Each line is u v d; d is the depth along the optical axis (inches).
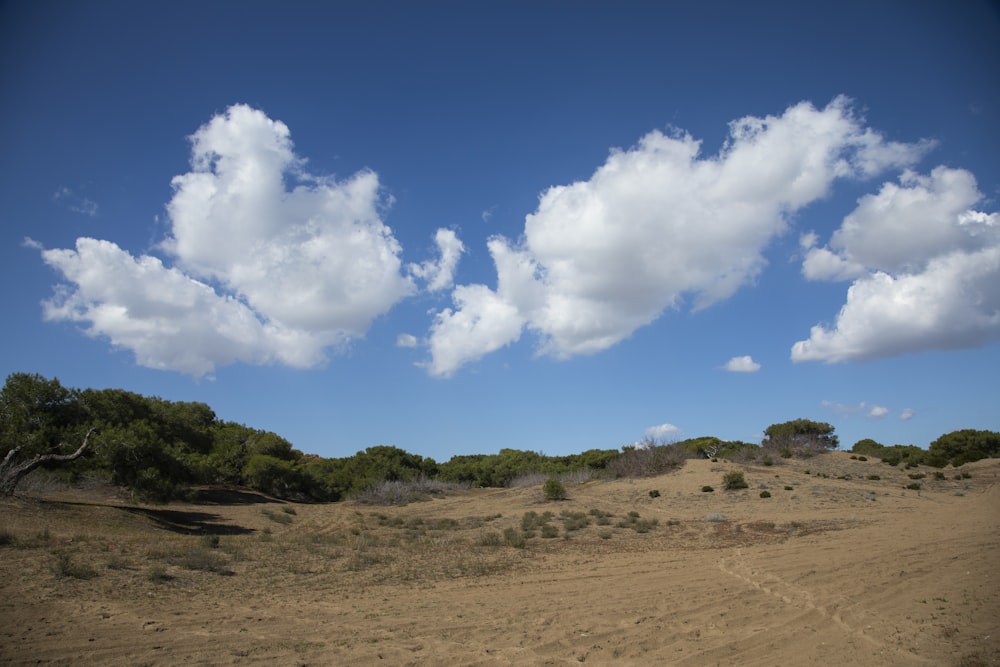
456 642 348.2
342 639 353.7
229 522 1167.6
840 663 302.5
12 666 284.7
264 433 2226.9
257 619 400.5
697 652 325.4
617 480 1843.0
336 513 1440.7
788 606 432.8
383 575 585.3
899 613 398.6
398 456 2452.0
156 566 549.0
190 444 1615.4
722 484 1508.4
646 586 527.8
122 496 1201.4
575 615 416.8
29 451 986.1
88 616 380.5
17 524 721.0
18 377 1061.8
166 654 313.6
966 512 1031.6
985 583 476.7
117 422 1180.5
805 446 2239.2
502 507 1475.1
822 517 1058.1
